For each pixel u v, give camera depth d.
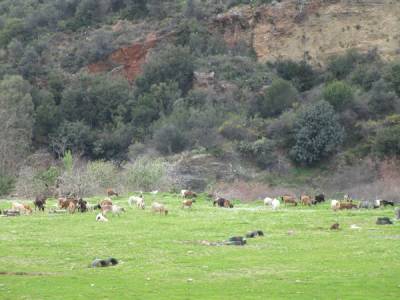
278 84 128.38
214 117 125.19
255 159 116.00
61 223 52.09
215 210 62.84
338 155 114.06
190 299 27.05
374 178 107.06
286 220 54.44
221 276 31.95
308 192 103.19
